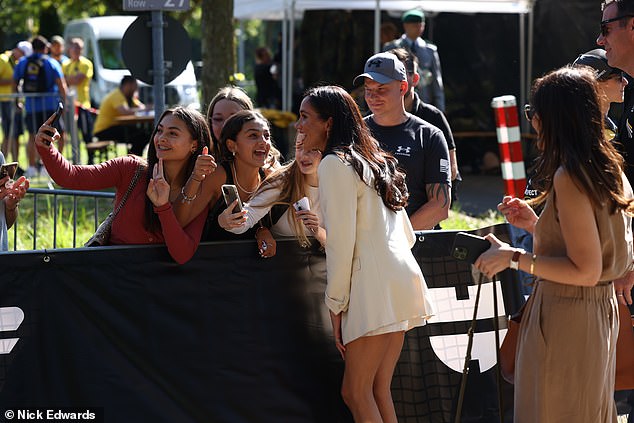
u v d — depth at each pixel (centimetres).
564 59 4056
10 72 4531
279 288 1192
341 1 4103
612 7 1248
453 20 4478
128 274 1138
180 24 2228
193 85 5122
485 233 1285
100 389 1134
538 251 1040
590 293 1019
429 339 1279
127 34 2183
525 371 1054
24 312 1111
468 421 1295
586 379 1023
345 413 1234
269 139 1194
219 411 1176
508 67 4400
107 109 4103
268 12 4766
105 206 2631
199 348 1164
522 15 4234
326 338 1218
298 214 1120
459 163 4462
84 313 1127
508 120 2319
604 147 998
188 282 1157
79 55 4888
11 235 2519
